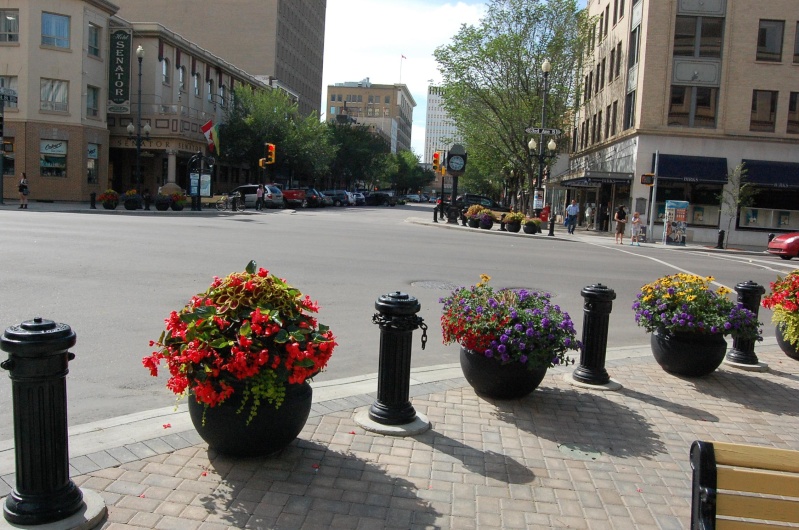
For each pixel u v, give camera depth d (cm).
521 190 5328
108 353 711
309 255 1614
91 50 4125
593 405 618
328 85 17762
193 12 8125
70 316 864
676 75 3350
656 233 3422
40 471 354
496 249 2127
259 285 435
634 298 1302
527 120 4506
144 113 4569
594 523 397
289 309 441
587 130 4903
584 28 4478
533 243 2577
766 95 3334
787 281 842
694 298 715
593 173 3488
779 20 3294
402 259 1656
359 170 8519
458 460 477
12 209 2956
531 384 606
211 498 399
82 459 438
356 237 2245
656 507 421
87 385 611
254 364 414
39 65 3822
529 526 390
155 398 584
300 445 484
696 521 263
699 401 650
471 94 4625
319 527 375
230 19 8112
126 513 377
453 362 770
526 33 4459
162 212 3303
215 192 5603
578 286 1391
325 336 455
